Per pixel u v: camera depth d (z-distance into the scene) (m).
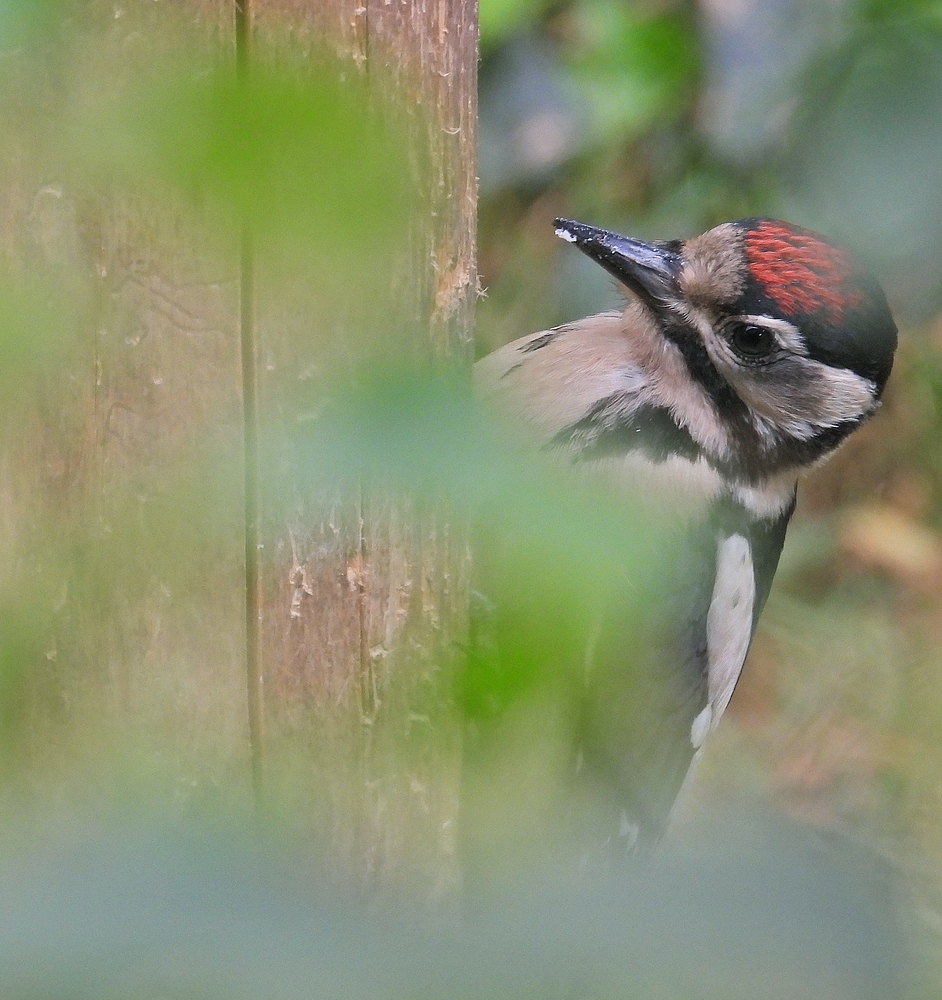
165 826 2.60
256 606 5.44
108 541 3.66
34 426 4.80
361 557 5.71
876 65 8.89
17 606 3.32
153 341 4.81
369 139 2.23
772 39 11.39
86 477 4.87
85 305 4.45
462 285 6.32
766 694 13.33
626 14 11.95
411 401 2.48
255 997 2.13
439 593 5.93
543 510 2.79
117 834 2.55
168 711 5.32
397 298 5.78
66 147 2.32
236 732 5.54
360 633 5.82
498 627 2.92
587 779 7.94
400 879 6.04
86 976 2.04
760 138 11.68
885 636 13.68
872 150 8.67
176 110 2.20
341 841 5.97
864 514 14.59
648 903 2.42
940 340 14.05
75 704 5.04
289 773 5.71
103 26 3.72
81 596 3.89
